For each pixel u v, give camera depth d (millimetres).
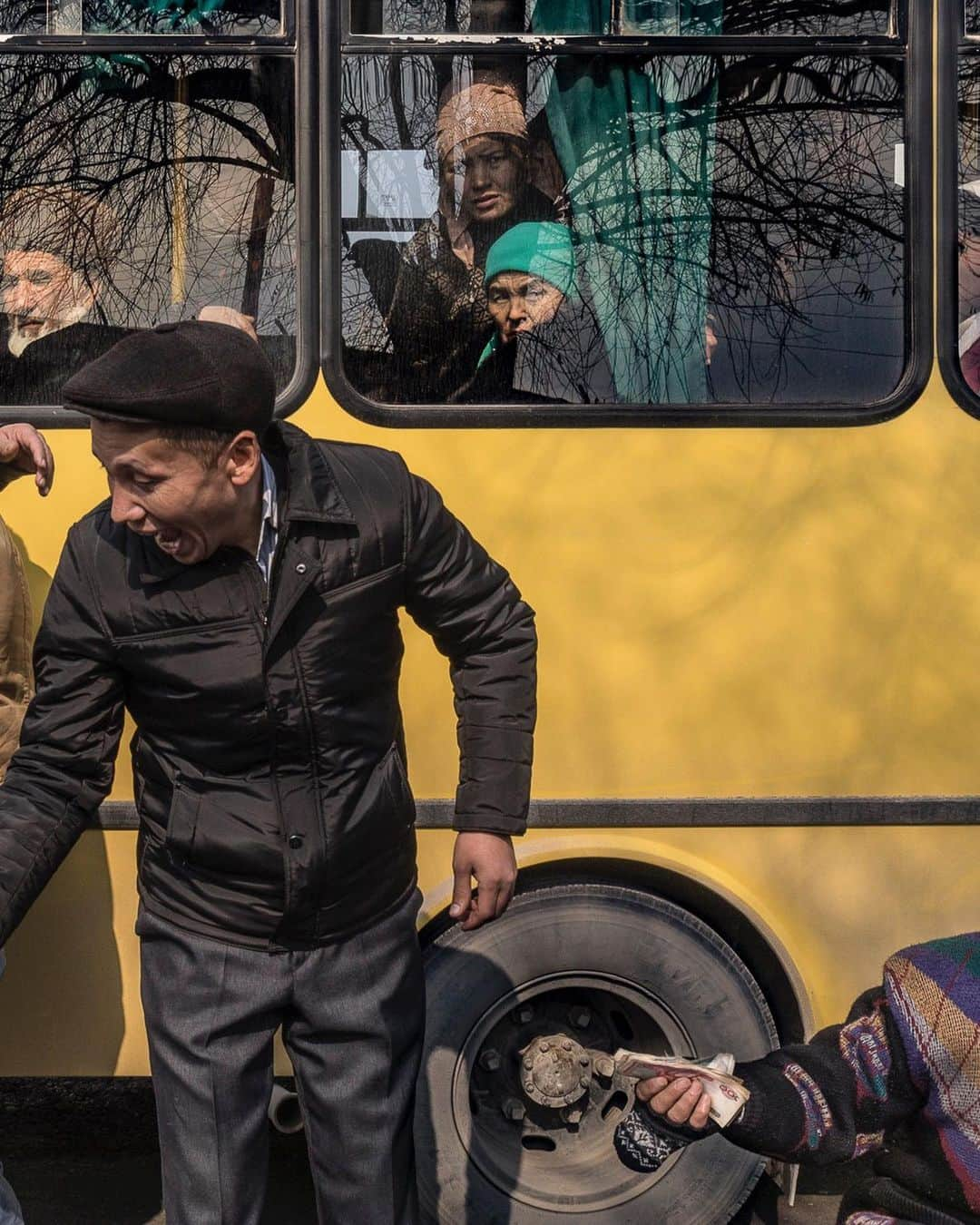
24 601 2742
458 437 3117
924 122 3117
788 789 3133
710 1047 3186
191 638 2121
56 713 2215
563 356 3135
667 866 3121
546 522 3115
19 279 3096
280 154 3084
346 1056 2289
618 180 3113
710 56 3104
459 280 3115
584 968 3170
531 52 3084
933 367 3143
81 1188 3809
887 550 3141
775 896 3143
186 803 2195
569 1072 3203
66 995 3119
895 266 3139
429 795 3123
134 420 1967
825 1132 1775
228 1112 2238
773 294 3135
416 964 2379
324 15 3064
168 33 3064
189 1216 2232
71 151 3076
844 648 3135
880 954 3150
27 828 2193
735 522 3125
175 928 2250
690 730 3123
